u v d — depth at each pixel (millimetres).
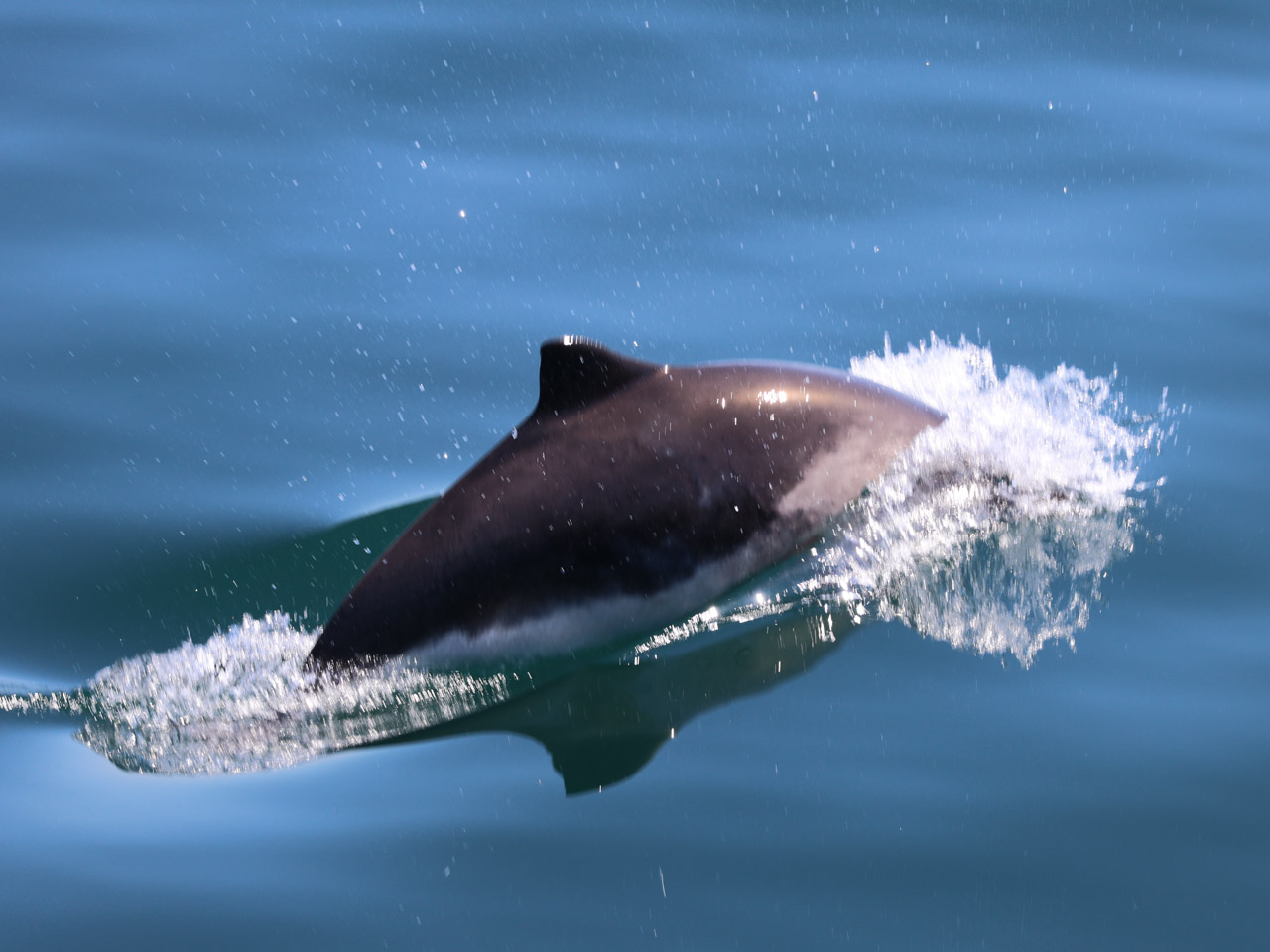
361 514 39438
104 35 63281
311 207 52781
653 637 33219
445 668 32344
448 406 44094
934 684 30516
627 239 51250
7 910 25266
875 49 62438
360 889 25609
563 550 33125
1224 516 36469
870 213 52438
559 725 30281
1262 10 65312
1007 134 56562
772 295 48219
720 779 27953
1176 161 54906
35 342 46281
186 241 51094
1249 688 30094
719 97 59031
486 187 53812
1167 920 24078
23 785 29047
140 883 25969
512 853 26281
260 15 65062
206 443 42281
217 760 29875
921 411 38031
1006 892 24812
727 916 24484
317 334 46906
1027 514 36688
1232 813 26500
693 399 35219
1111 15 65000
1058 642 31781
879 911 24484
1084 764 27906
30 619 35250
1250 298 47375
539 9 65188
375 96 59188
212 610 35562
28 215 52062
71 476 40844
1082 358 44281
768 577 34562
